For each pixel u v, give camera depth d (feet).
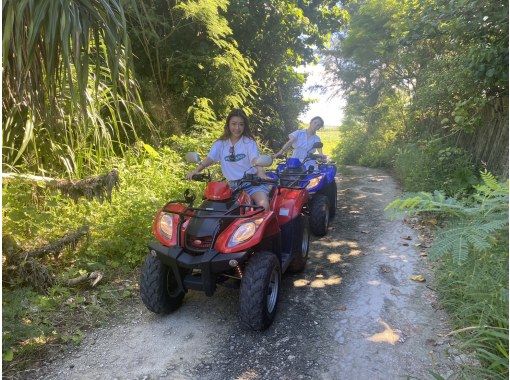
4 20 8.79
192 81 27.25
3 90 11.47
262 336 9.48
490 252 9.95
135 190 15.34
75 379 8.04
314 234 16.85
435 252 7.65
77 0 9.22
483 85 18.84
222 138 12.16
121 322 10.09
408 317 10.25
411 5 24.11
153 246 9.69
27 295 10.12
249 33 33.68
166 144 23.52
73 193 11.66
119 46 9.84
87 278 11.39
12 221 11.62
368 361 8.56
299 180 14.61
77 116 13.92
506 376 7.25
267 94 44.37
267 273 9.29
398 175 31.76
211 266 9.05
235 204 10.08
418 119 32.14
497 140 20.12
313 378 8.07
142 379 8.05
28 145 14.43
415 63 31.83
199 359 8.66
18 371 8.22
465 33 17.25
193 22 25.54
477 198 8.52
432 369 8.26
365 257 14.40
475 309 9.12
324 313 10.50
